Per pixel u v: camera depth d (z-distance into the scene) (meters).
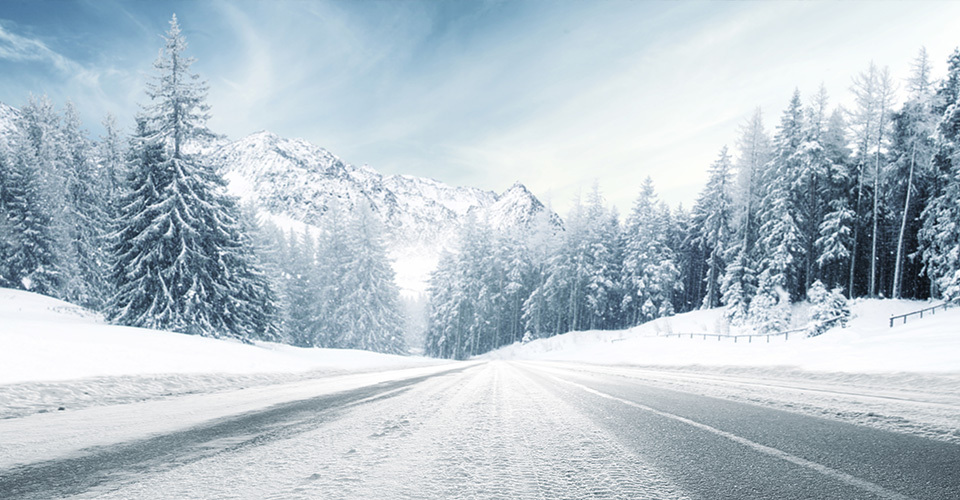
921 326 17.97
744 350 22.22
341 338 45.53
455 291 61.75
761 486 1.71
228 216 23.30
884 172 33.38
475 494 1.60
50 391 5.94
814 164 35.09
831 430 3.05
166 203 20.66
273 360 15.48
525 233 67.44
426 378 9.52
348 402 4.86
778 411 4.07
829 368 11.42
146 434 2.84
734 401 4.91
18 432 2.95
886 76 33.56
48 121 37.81
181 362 10.55
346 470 1.94
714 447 2.47
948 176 27.34
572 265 55.97
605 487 1.70
